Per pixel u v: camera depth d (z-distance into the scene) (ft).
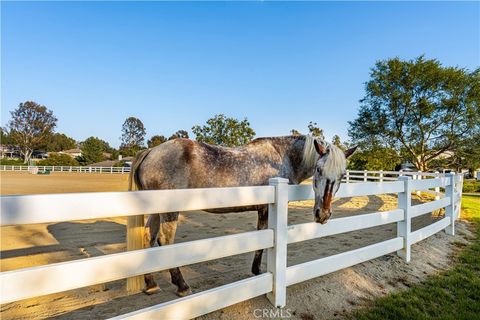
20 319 8.17
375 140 81.61
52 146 233.76
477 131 70.33
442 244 16.74
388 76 77.71
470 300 10.18
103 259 5.60
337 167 8.52
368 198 41.57
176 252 6.65
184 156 9.55
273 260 8.64
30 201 4.78
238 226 21.47
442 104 72.23
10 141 212.43
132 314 6.07
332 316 8.86
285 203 8.74
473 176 124.36
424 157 78.43
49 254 13.88
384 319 8.76
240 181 9.95
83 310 8.68
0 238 16.84
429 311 9.43
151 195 6.29
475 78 70.64
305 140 10.84
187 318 6.86
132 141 248.11
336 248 15.87
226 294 7.61
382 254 12.31
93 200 5.46
